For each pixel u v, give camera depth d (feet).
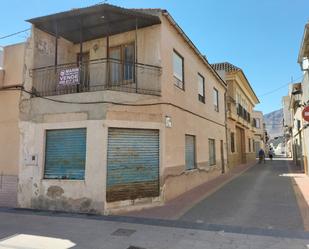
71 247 18.47
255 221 24.26
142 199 29.76
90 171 28.07
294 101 69.00
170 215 26.71
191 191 39.65
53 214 27.50
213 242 19.22
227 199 33.96
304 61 41.57
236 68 81.15
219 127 62.23
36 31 33.22
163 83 32.86
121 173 28.94
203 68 50.72
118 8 29.07
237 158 87.25
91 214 27.32
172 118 35.09
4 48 33.58
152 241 19.52
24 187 30.86
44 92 32.60
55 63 32.76
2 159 32.37
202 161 48.06
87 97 29.25
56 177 30.04
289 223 23.49
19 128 31.83
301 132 64.80
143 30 34.06
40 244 19.13
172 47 36.37
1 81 32.78
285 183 46.55
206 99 52.03
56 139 30.66
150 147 31.27
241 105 91.61
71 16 30.48
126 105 29.66
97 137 28.25
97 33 35.14
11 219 25.76
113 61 35.04
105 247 18.42
